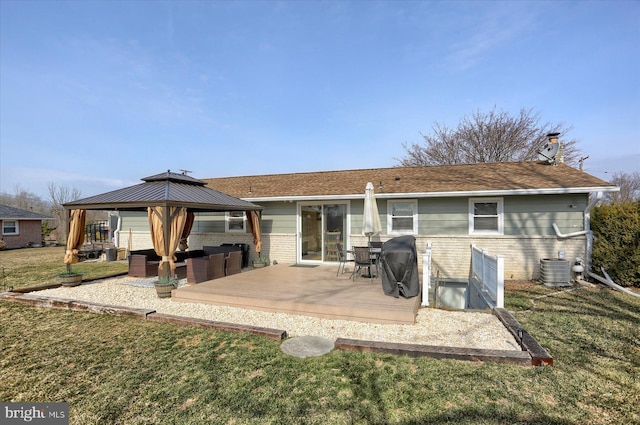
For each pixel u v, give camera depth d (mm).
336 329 5484
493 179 10703
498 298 6297
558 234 9445
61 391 3564
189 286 7977
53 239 31250
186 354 4461
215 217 13648
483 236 10195
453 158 26859
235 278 8969
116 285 9211
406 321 5613
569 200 9508
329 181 13312
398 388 3455
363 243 11406
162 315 6035
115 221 20594
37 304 7133
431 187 10656
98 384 3701
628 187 33812
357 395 3344
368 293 7035
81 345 4859
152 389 3561
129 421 3008
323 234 11992
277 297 6742
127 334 5297
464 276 10375
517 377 3660
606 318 5898
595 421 2873
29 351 4660
